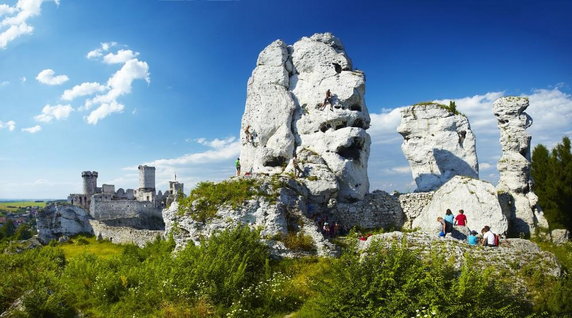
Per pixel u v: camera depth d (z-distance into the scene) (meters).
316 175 24.30
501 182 26.61
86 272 16.80
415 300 10.63
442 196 24.06
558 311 10.85
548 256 13.20
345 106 27.14
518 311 10.50
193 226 19.28
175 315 12.05
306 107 28.27
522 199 25.42
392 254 11.98
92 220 44.78
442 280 10.79
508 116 26.70
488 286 10.88
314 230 18.97
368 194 26.47
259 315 12.51
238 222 17.73
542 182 29.58
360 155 26.88
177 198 21.17
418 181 30.14
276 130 27.98
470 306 10.10
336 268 12.16
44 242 42.81
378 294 10.98
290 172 24.86
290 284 14.45
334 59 28.78
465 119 30.47
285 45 29.86
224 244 15.99
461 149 29.78
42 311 13.45
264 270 15.70
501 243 14.91
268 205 19.20
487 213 22.33
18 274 16.95
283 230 18.77
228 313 12.09
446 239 14.27
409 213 25.78
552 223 26.50
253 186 20.02
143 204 58.62
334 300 11.24
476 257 13.12
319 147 26.52
